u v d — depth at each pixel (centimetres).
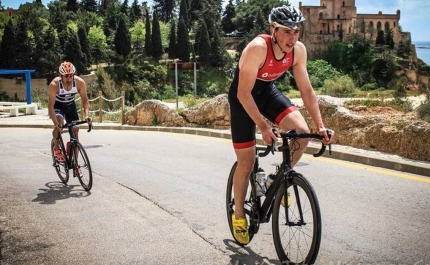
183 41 12556
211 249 437
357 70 13538
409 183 668
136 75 11756
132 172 809
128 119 1720
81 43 11138
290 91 8750
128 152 1041
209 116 1368
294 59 396
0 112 2691
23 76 9975
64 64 712
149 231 493
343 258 406
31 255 432
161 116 1555
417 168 725
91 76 10512
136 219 536
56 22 13375
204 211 563
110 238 473
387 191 627
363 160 820
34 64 10256
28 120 2195
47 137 1432
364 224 495
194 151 1023
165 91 11762
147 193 656
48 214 562
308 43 14475
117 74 11606
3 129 1814
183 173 789
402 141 814
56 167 754
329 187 656
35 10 13962
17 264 411
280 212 397
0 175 812
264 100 421
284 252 387
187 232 487
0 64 10044
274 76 404
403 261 397
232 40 16112
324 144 376
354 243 441
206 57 12562
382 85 13138
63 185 725
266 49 380
